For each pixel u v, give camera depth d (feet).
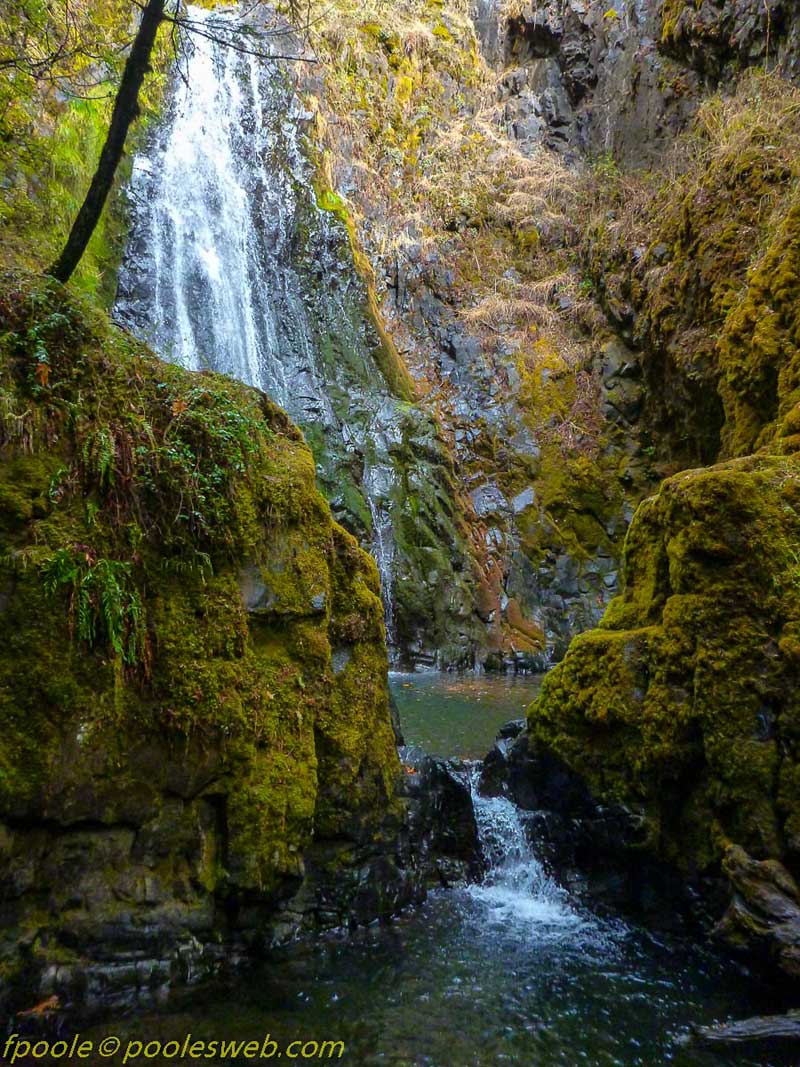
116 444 11.42
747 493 13.41
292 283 43.16
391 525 38.24
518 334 48.03
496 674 35.22
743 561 13.20
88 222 14.43
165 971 10.67
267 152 45.47
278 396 39.58
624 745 14.15
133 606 11.01
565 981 11.62
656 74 48.34
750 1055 9.84
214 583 12.19
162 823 11.02
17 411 10.69
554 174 53.16
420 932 13.07
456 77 58.13
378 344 44.21
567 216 51.80
